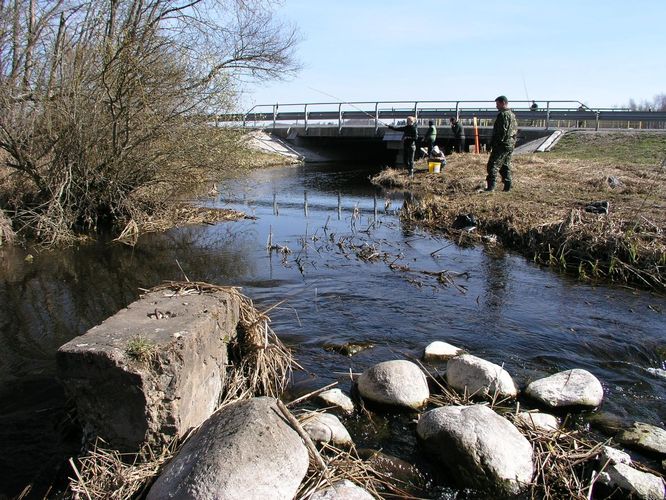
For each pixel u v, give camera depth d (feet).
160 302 13.35
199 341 11.76
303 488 9.96
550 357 16.90
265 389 13.94
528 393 14.28
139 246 31.60
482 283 24.38
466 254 29.63
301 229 36.96
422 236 34.27
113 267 26.94
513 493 10.69
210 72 35.19
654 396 14.61
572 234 27.89
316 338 18.06
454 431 11.29
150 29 31.68
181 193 38.83
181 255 29.48
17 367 15.92
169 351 10.71
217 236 34.55
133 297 22.38
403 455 11.97
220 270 26.35
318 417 12.48
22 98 31.83
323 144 111.34
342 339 17.97
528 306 21.43
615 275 25.02
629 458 11.51
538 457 11.46
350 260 28.32
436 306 21.30
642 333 18.75
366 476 10.93
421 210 39.70
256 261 28.12
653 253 24.68
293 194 55.42
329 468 10.70
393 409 13.55
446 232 34.86
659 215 30.63
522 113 87.86
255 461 9.22
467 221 34.99
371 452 11.85
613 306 21.45
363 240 33.14
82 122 31.81
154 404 10.62
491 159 41.68
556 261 27.43
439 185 52.75
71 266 27.14
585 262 26.43
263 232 35.91
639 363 16.71
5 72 32.24
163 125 33.37
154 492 9.21
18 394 14.29
